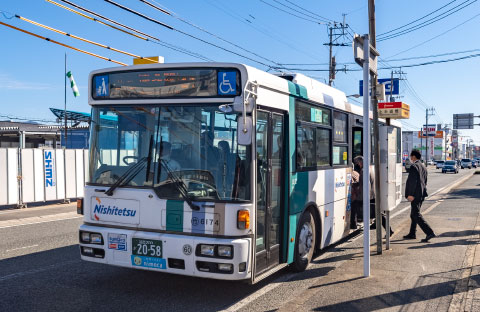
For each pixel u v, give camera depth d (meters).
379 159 8.20
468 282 6.20
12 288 6.04
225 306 5.42
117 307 5.33
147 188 5.48
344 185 8.88
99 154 5.88
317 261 7.88
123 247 5.52
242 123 5.08
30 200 15.98
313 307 5.24
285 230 6.33
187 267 5.20
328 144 8.10
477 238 9.45
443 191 23.94
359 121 9.94
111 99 5.84
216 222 5.15
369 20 10.64
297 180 6.66
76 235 10.13
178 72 5.51
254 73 5.47
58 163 16.98
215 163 5.26
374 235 10.19
